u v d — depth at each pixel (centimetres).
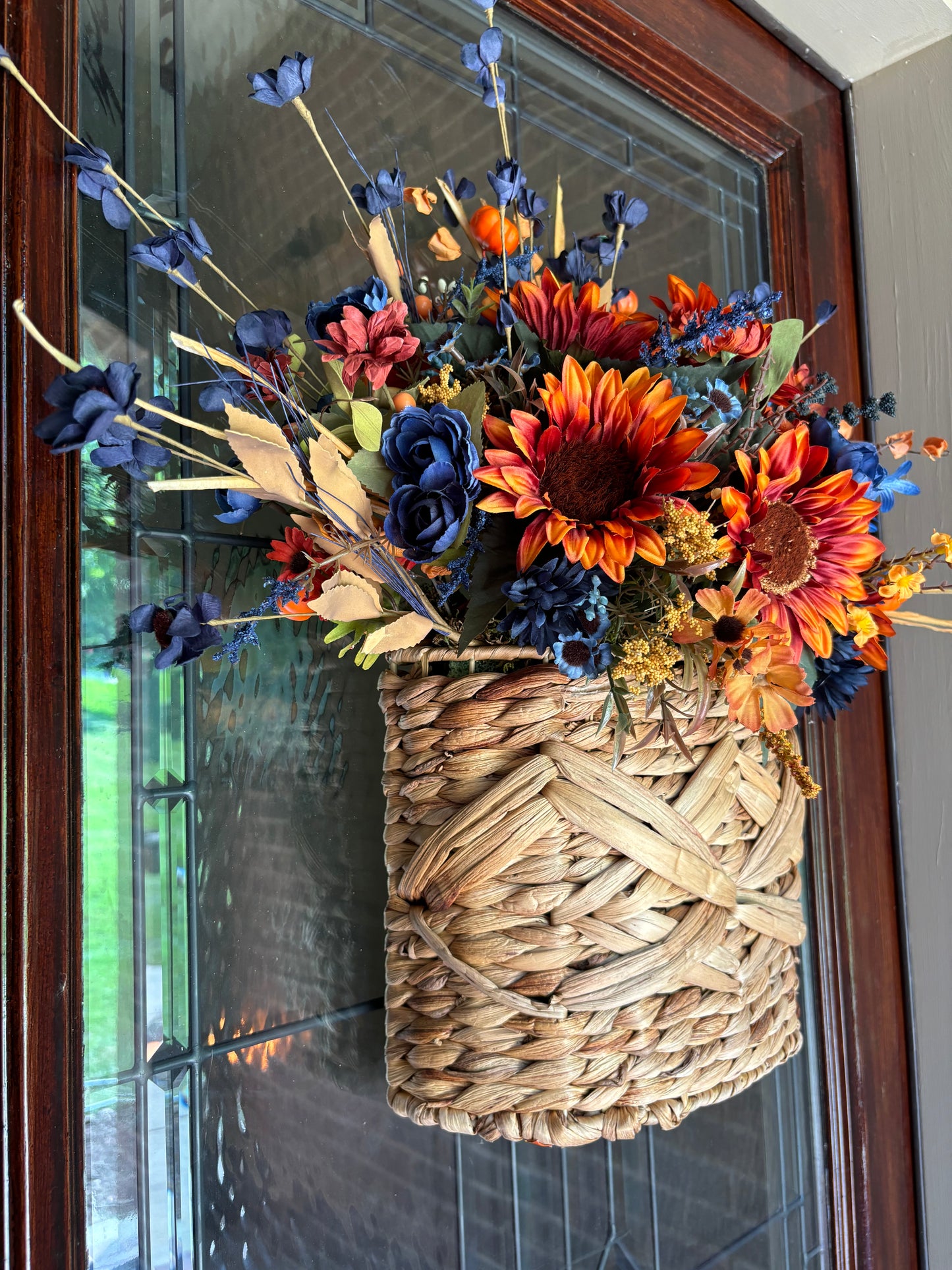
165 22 67
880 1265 98
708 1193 90
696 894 56
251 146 71
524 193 69
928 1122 103
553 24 86
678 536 48
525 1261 77
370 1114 71
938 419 101
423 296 67
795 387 67
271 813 68
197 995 62
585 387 51
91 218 61
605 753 54
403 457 47
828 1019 98
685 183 99
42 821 53
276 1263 64
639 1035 54
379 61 79
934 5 96
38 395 54
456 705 54
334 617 49
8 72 54
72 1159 53
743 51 99
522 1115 54
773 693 51
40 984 52
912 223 104
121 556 61
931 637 102
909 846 105
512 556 52
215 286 68
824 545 56
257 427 49
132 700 61
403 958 57
